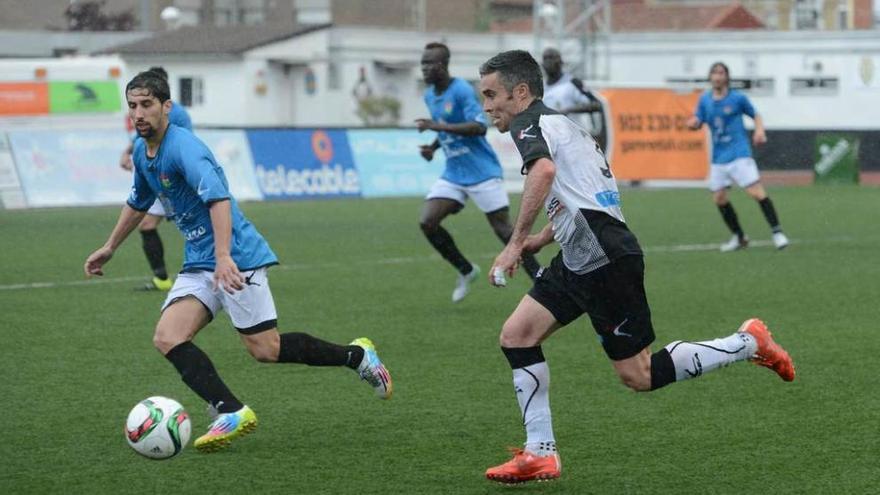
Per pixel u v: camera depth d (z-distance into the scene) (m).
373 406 18.77
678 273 34.75
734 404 18.75
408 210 55.81
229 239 15.11
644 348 14.59
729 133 40.00
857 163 73.50
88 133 56.97
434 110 28.92
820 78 87.31
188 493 14.27
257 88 86.50
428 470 15.27
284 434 17.05
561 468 15.32
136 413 14.61
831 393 19.48
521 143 13.97
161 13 93.19
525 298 14.66
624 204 59.75
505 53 14.38
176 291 15.95
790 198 63.62
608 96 70.19
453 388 20.03
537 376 14.52
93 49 90.19
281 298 30.00
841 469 15.25
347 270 35.44
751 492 14.32
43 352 23.00
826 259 38.16
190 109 87.31
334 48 90.62
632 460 15.73
